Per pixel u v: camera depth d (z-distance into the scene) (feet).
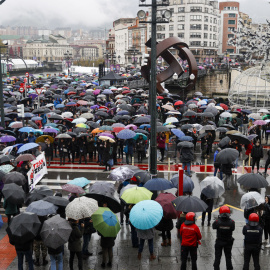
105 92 127.85
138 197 35.40
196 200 33.76
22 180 42.60
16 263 35.06
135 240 37.73
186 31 492.54
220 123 90.02
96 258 35.76
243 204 36.47
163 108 102.83
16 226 29.68
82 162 73.05
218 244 31.94
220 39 539.70
